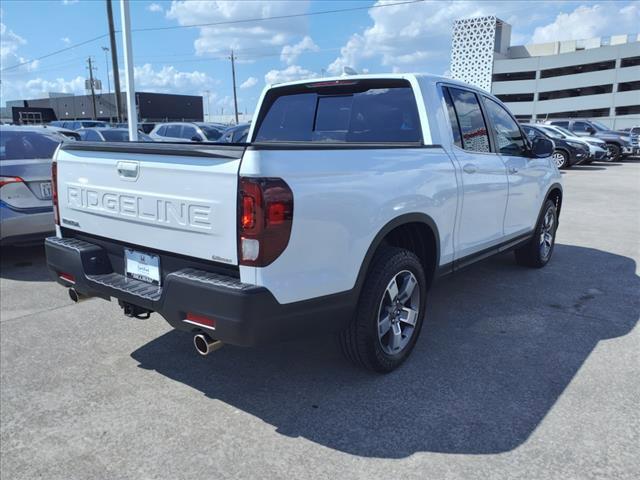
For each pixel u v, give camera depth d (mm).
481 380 3330
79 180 3291
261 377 3400
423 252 3727
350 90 4180
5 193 5609
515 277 5590
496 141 4621
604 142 22812
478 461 2543
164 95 76750
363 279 3000
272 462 2551
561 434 2748
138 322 4383
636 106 82812
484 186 4203
